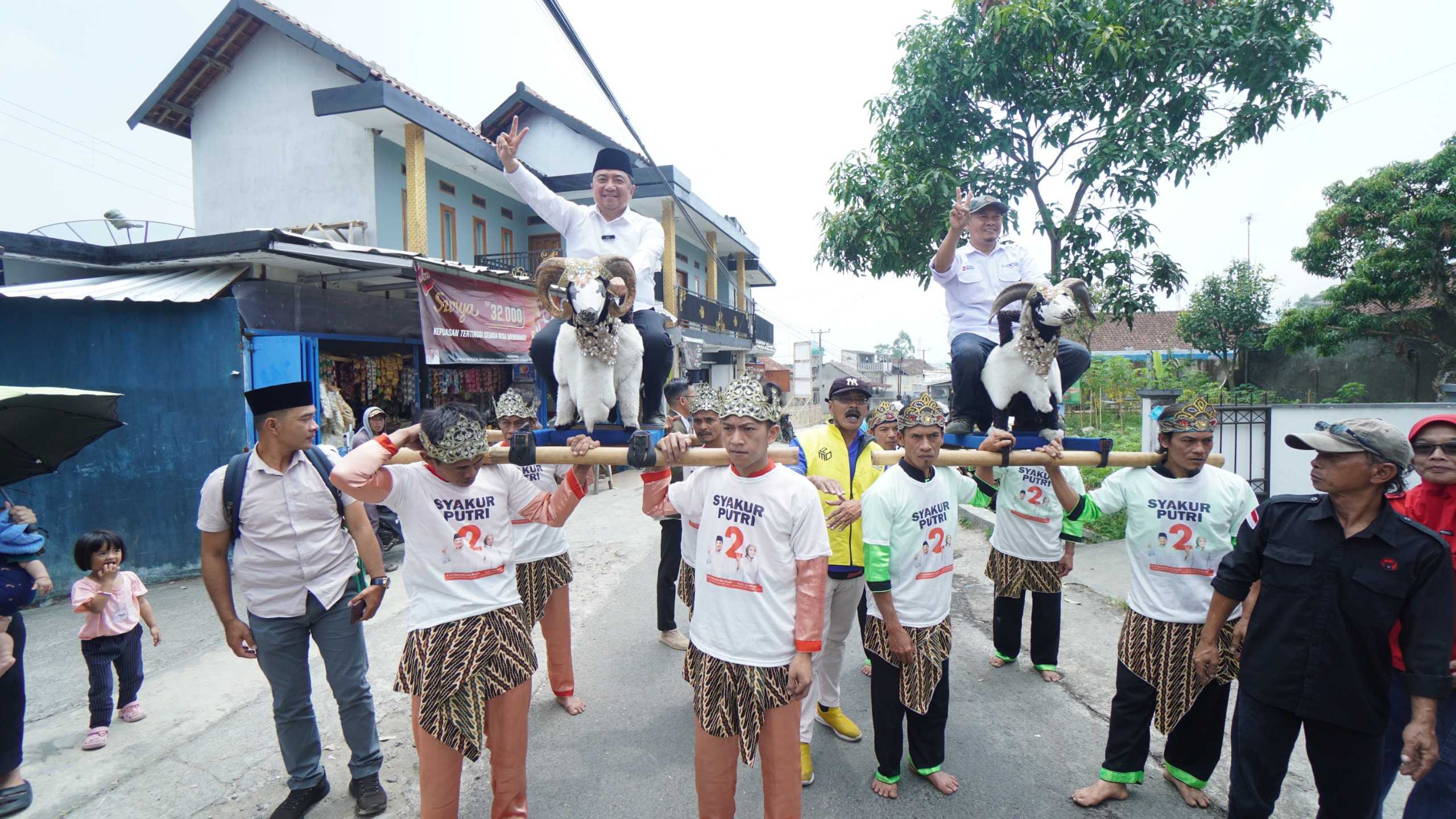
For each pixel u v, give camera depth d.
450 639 2.84
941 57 7.52
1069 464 3.21
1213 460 3.29
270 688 4.82
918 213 8.00
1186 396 3.35
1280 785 2.71
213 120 12.37
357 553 3.45
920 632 3.32
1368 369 15.36
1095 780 3.55
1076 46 7.23
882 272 8.43
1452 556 2.51
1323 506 2.57
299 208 11.88
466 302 10.07
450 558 2.90
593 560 7.90
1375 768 2.51
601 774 3.67
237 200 12.22
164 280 8.13
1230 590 2.83
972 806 3.35
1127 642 3.33
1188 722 3.29
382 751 3.89
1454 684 2.56
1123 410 16.36
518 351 11.14
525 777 3.22
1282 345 14.27
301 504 3.21
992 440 3.15
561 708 4.41
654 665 5.02
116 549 4.17
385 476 2.81
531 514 3.21
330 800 3.46
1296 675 2.54
